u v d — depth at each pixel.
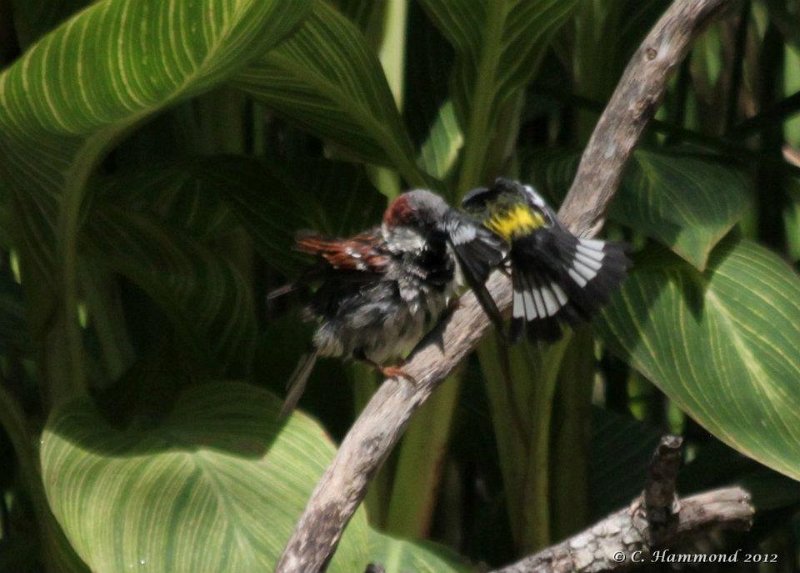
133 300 6.48
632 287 6.27
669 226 6.21
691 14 6.09
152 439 6.15
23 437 6.26
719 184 6.25
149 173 6.33
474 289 5.96
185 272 6.30
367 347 6.14
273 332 6.43
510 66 6.24
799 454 6.20
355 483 6.01
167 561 6.08
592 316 5.92
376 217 6.32
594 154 6.09
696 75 6.61
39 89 6.09
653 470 6.02
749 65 6.61
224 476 6.12
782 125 6.52
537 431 6.31
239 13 6.04
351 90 6.23
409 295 6.12
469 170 6.27
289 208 6.32
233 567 6.07
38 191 6.20
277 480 6.12
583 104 6.34
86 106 6.10
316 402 6.43
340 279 6.14
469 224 5.97
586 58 6.43
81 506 6.10
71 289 6.23
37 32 6.32
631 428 6.52
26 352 6.41
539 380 6.30
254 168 6.32
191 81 6.08
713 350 6.25
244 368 6.33
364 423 6.02
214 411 6.19
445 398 6.28
